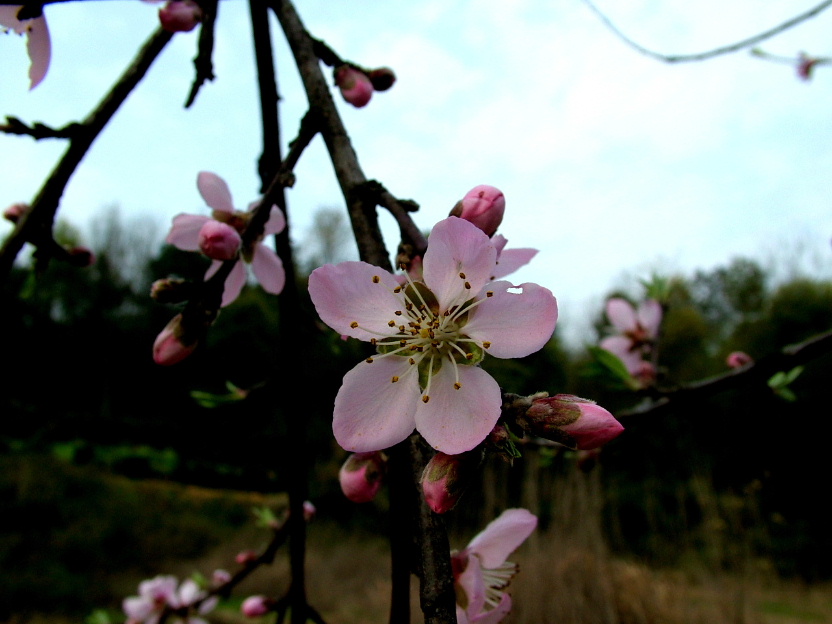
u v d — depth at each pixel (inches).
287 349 68.2
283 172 52.9
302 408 67.2
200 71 68.0
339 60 68.7
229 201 69.8
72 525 504.7
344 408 39.7
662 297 118.6
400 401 40.1
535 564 216.7
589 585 209.6
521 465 283.1
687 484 369.1
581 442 37.0
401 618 35.6
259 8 71.9
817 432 436.5
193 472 607.5
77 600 418.3
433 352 41.1
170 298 53.2
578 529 226.7
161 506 560.7
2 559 444.5
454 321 41.3
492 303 40.9
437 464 35.4
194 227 69.3
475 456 36.1
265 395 78.9
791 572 396.8
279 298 69.3
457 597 43.7
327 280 41.4
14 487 524.4
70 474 565.9
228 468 118.4
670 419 373.4
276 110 71.5
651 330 118.9
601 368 88.5
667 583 225.1
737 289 1072.2
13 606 397.7
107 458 617.0
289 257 69.3
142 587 154.9
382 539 458.0
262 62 71.9
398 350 41.1
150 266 1059.9
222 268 53.6
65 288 1021.8
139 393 493.7
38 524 499.8
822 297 700.0
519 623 201.5
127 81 65.3
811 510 430.6
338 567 401.7
